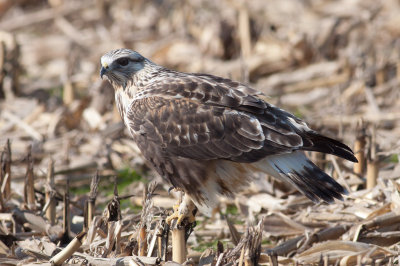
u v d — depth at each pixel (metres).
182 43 20.33
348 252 9.52
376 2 21.41
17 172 13.88
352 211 10.95
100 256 9.27
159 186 13.16
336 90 17.02
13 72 18.25
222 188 10.27
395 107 16.19
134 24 22.09
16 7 24.95
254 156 9.73
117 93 11.39
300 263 9.46
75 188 13.70
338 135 14.47
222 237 11.36
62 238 10.47
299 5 21.53
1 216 10.89
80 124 16.16
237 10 20.61
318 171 9.61
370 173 11.79
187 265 9.16
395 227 10.41
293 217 11.40
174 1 22.92
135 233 9.55
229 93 9.97
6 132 15.65
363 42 19.06
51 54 20.91
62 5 24.39
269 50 19.52
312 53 19.11
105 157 14.41
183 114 10.00
